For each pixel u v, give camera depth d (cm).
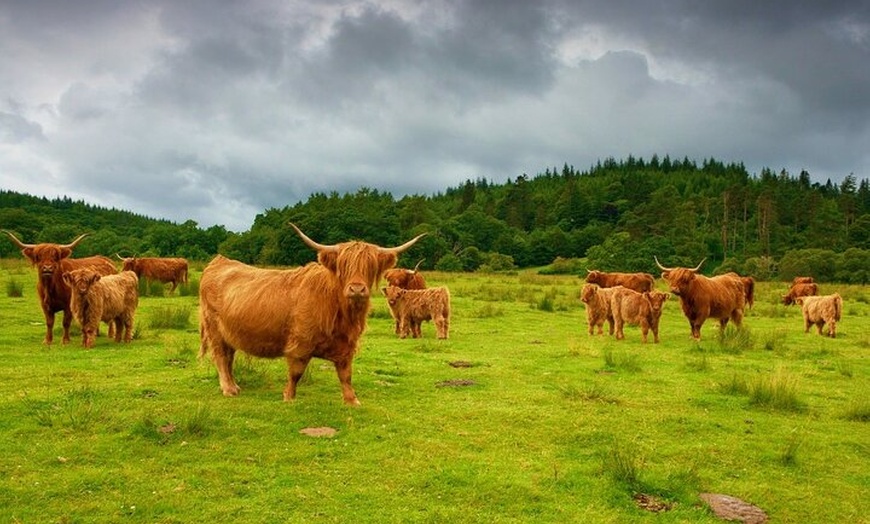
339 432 625
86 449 551
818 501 511
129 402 701
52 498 459
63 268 1190
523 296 2348
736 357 1157
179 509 450
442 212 13825
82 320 1073
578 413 719
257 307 717
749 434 670
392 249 727
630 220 10056
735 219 11119
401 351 1127
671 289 1404
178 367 899
